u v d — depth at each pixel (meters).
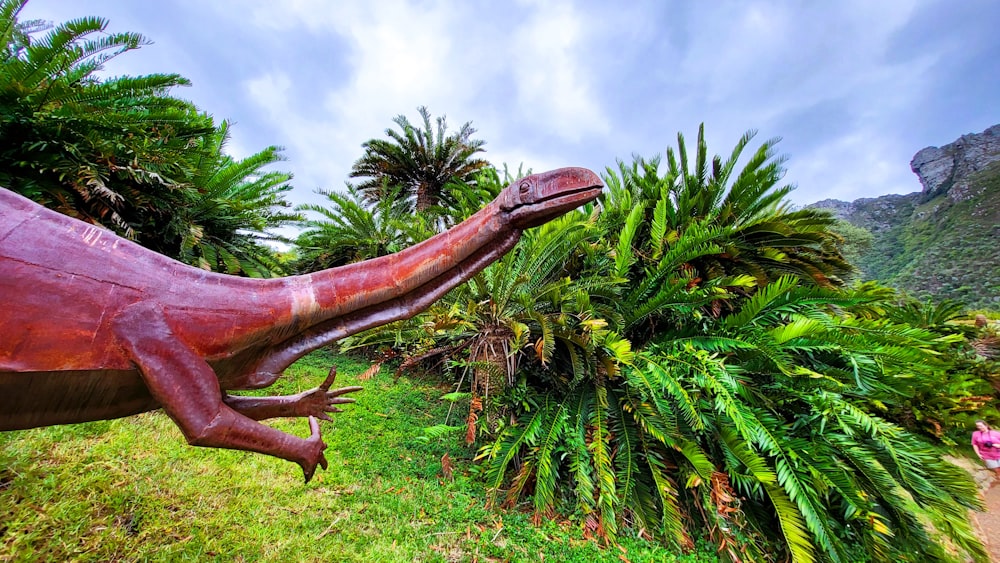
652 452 3.91
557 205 1.50
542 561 3.11
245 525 2.91
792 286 3.90
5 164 4.00
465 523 3.42
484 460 4.41
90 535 2.55
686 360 4.00
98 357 1.16
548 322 3.85
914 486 3.38
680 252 4.36
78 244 1.20
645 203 5.35
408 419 5.50
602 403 4.07
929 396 6.08
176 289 1.32
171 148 5.40
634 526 3.71
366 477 3.91
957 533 3.17
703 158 5.79
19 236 1.11
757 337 3.90
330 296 1.54
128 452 3.55
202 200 6.19
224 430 1.27
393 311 1.64
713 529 3.59
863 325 3.87
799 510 3.40
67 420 1.25
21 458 3.09
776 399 4.01
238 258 7.17
